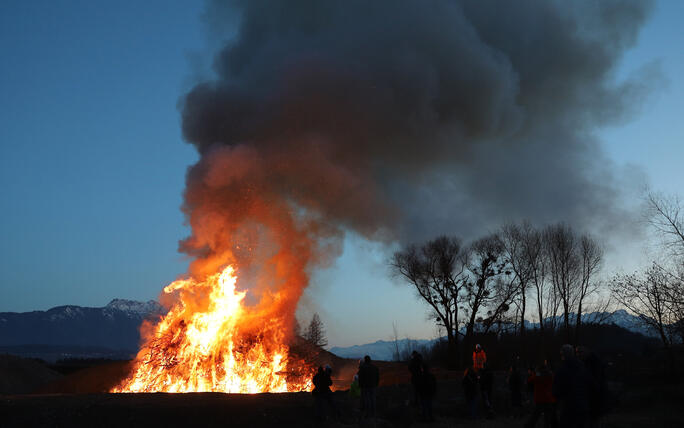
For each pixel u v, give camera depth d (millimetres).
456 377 37156
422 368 20125
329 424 17609
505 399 25516
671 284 26188
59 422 16047
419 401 22641
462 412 22375
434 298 49875
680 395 23266
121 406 17484
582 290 47500
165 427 16234
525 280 48562
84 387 29594
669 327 28078
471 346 48625
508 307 47969
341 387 31938
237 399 19172
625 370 35625
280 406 18609
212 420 16953
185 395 19844
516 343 50375
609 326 48000
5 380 31328
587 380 10516
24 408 17094
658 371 32344
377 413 20422
